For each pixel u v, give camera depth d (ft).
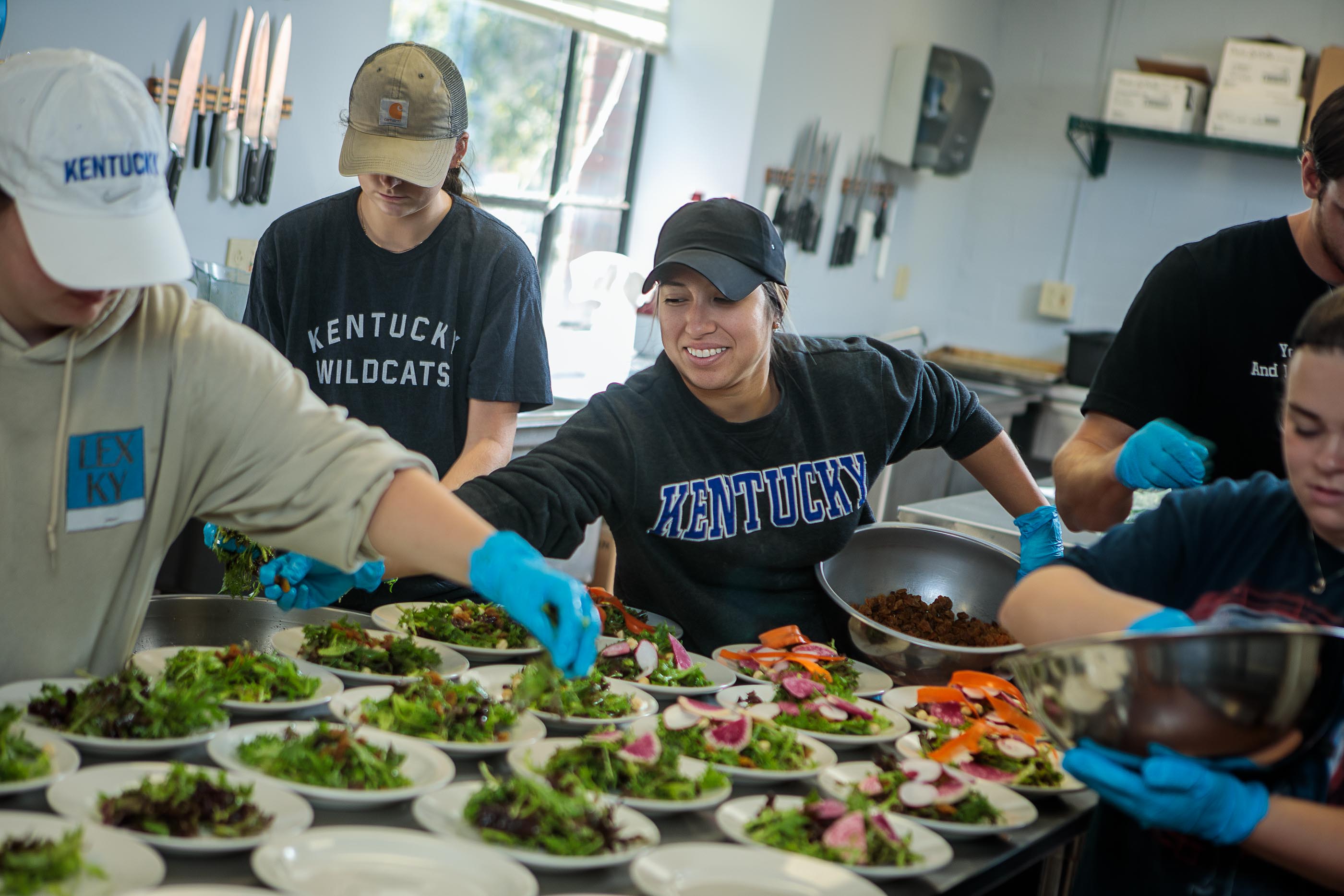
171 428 4.29
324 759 3.96
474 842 3.70
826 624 6.41
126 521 4.25
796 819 4.08
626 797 4.19
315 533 4.35
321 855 3.50
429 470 4.61
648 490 5.86
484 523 4.37
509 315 7.17
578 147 13.52
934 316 18.52
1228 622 4.02
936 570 6.82
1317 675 3.44
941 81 15.71
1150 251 17.20
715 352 5.64
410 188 6.79
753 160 13.75
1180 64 15.89
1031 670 3.83
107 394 4.14
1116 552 4.22
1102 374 6.57
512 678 5.18
